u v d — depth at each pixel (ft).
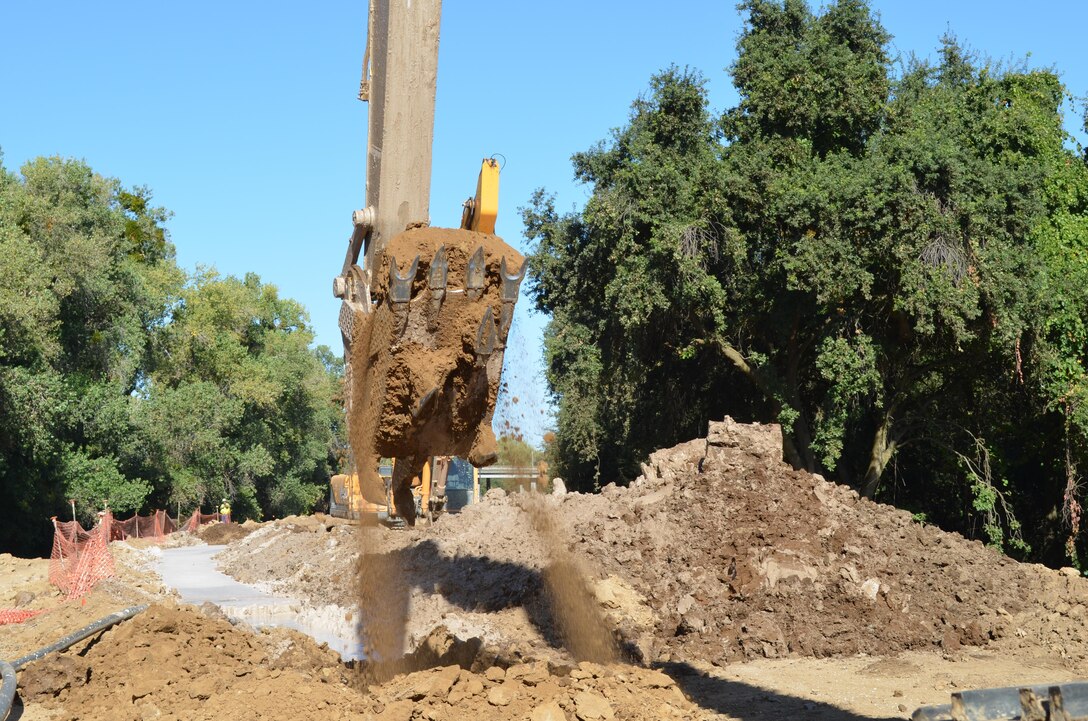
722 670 41.32
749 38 98.17
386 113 34.99
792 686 37.81
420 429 31.73
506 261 30.94
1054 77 103.24
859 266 82.48
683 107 95.96
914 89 102.89
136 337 158.71
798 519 52.90
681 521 53.62
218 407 178.19
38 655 35.32
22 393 114.52
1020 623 47.03
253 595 61.98
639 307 87.76
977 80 105.60
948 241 81.71
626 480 136.56
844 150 91.86
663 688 32.76
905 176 80.89
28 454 124.16
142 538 114.73
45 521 129.70
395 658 38.86
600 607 46.55
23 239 125.39
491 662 36.32
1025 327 82.48
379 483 32.27
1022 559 94.63
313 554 71.31
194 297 205.26
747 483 55.72
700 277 85.87
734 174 87.92
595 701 28.22
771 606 46.55
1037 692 22.68
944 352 89.04
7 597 56.70
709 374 107.24
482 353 30.73
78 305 146.20
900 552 51.85
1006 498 99.35
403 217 34.96
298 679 31.89
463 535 59.98
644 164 92.02
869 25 98.99
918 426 96.63
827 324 89.45
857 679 39.14
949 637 45.42
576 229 100.94
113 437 143.23
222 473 193.57
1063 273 88.22
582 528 56.24
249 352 235.20
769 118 94.02
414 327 30.63
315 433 258.16
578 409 129.29
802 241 82.84
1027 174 84.99
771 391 91.50
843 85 92.63
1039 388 86.74
